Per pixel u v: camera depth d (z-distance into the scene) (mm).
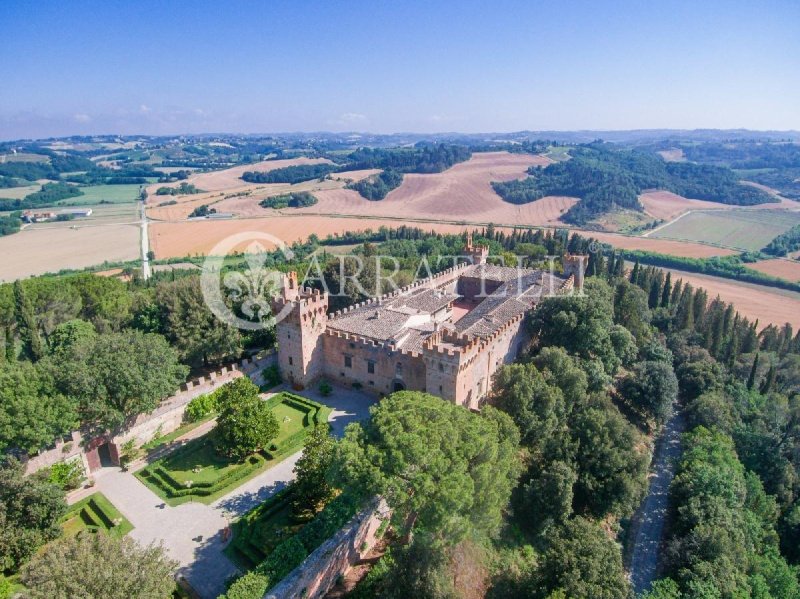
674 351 112938
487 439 49031
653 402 89812
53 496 52844
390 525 57594
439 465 43656
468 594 50312
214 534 56500
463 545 51656
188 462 67812
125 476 66375
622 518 72500
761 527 73812
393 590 45281
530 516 64188
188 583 50312
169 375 71875
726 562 59125
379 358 82312
